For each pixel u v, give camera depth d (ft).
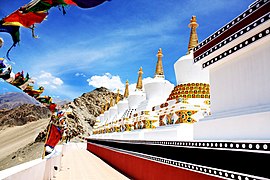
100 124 126.41
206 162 22.26
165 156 31.65
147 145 39.17
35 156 125.49
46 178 36.04
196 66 39.91
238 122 19.83
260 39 19.12
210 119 24.44
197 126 25.43
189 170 25.27
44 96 32.48
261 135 17.54
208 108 36.24
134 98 68.18
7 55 13.03
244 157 17.83
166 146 31.58
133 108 67.41
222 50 23.47
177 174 27.96
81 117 341.62
